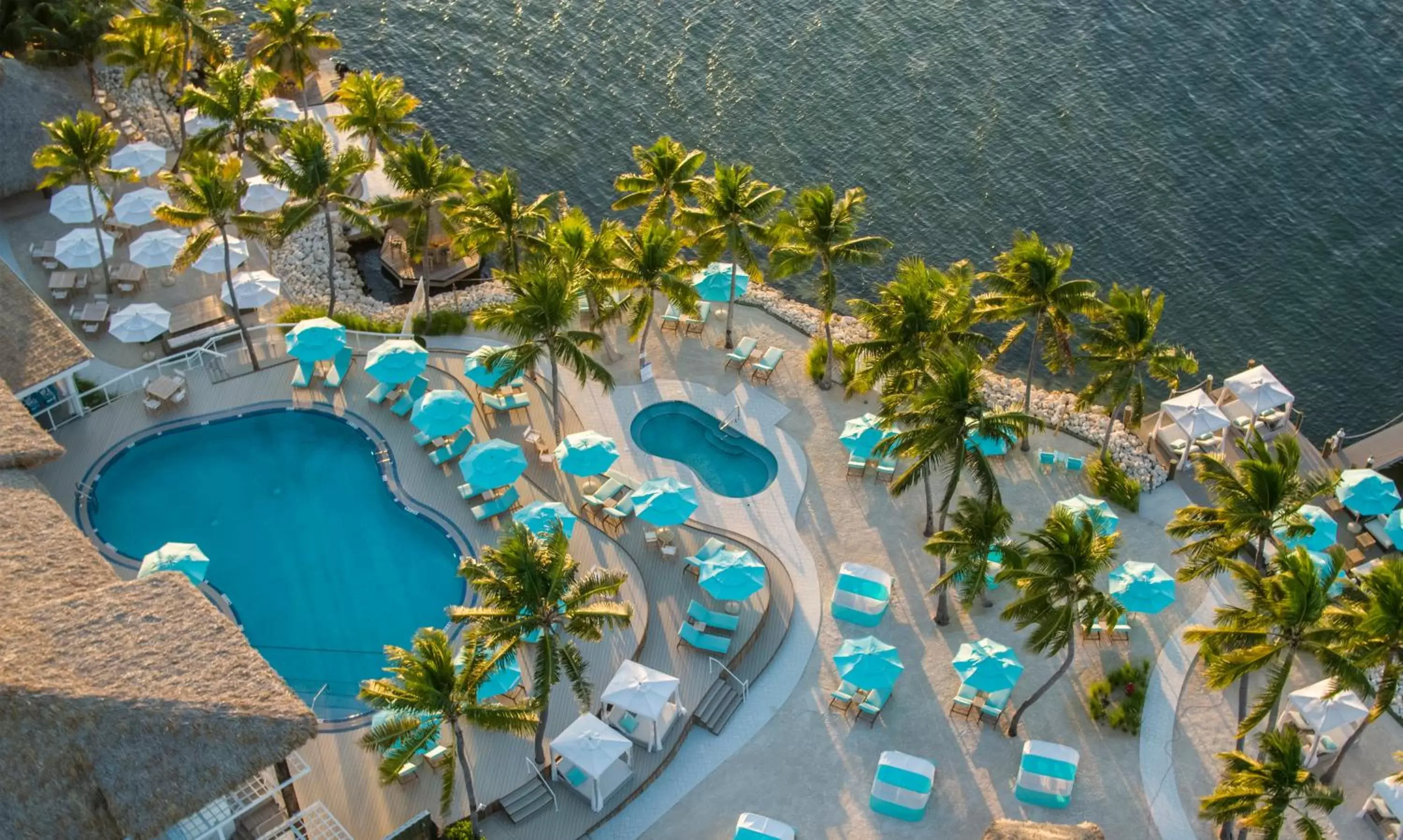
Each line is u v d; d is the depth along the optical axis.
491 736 47.22
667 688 46.81
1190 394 62.09
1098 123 84.62
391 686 40.22
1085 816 47.41
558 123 84.62
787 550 56.62
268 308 66.81
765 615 53.03
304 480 57.28
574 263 59.25
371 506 56.34
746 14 93.19
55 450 48.19
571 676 41.72
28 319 56.75
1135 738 50.09
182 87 82.31
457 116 85.12
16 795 36.19
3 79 70.56
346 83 73.62
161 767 36.78
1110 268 75.75
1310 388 70.25
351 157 61.19
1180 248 77.00
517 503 56.12
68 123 61.88
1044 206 79.25
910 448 51.34
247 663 39.22
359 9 93.56
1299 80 88.25
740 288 67.19
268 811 42.25
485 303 69.12
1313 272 75.94
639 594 52.62
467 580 49.88
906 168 81.44
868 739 49.53
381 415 60.06
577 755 44.69
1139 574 53.25
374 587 52.84
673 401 63.59
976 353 53.06
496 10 93.50
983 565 47.47
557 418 58.59
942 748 49.38
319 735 46.94
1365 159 82.69
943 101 86.06
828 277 61.88
